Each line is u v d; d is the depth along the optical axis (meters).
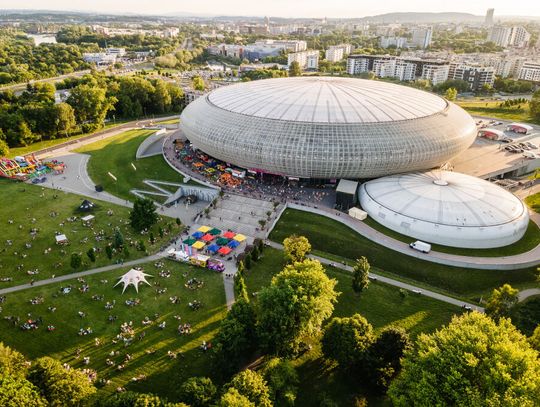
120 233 101.25
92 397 62.81
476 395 47.84
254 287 89.44
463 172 142.25
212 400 57.75
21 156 161.38
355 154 119.31
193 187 133.12
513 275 92.81
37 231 110.56
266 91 147.50
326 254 102.31
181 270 95.44
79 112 198.88
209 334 76.50
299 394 65.31
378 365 63.81
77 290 87.88
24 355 70.88
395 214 106.12
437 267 94.94
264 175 138.62
